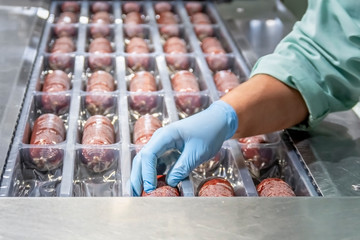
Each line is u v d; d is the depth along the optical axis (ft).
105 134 5.50
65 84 6.45
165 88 6.38
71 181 4.74
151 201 3.80
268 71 5.42
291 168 5.26
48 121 5.65
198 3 8.99
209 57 7.27
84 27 7.91
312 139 5.51
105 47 7.36
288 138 5.58
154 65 7.16
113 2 8.88
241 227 3.64
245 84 5.43
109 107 6.19
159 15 8.81
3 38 7.06
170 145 4.92
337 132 5.65
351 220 3.80
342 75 5.33
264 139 5.63
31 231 3.47
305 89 5.27
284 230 3.66
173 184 4.83
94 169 5.25
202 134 4.96
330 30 5.26
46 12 8.12
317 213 3.84
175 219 3.66
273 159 5.54
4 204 3.67
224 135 5.09
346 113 6.01
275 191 4.84
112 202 3.76
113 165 5.29
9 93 5.82
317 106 5.37
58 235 3.45
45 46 7.23
